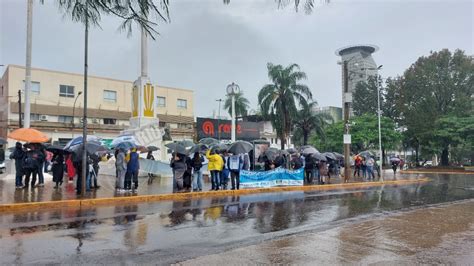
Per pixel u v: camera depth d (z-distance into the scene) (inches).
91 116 1946.4
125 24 140.5
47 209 468.1
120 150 631.8
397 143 2288.4
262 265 233.5
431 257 255.0
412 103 2244.1
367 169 1113.4
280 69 1637.6
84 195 545.0
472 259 250.8
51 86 1849.2
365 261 244.5
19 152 615.5
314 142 2384.4
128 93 2118.6
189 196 616.7
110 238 308.2
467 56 2192.4
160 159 1072.2
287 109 1636.3
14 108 1711.4
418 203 586.9
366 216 449.4
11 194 550.6
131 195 569.9
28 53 784.3
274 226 375.6
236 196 645.3
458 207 518.0
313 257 252.7
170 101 2324.1
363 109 2632.9
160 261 247.0
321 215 450.3
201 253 269.3
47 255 255.3
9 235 315.3
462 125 1977.1
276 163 844.6
